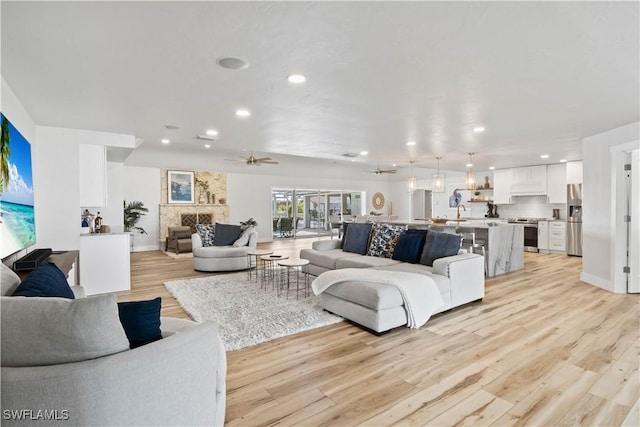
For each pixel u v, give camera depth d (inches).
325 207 503.8
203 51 89.4
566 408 77.3
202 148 323.6
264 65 98.3
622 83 112.3
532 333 122.7
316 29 78.3
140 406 46.4
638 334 121.0
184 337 52.6
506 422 72.4
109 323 45.1
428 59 94.3
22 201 122.1
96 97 125.6
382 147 232.1
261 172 434.6
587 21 74.6
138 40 83.0
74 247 173.3
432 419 73.7
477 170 387.2
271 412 76.4
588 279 202.1
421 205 523.8
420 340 116.8
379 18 73.7
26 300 43.9
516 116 152.6
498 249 229.3
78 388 41.9
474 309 151.8
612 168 181.0
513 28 77.8
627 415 74.5
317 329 127.6
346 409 77.6
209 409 57.3
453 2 67.7
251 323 131.6
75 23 74.6
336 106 138.3
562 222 320.8
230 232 262.8
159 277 223.1
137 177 358.6
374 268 162.4
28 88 115.0
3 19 72.4
